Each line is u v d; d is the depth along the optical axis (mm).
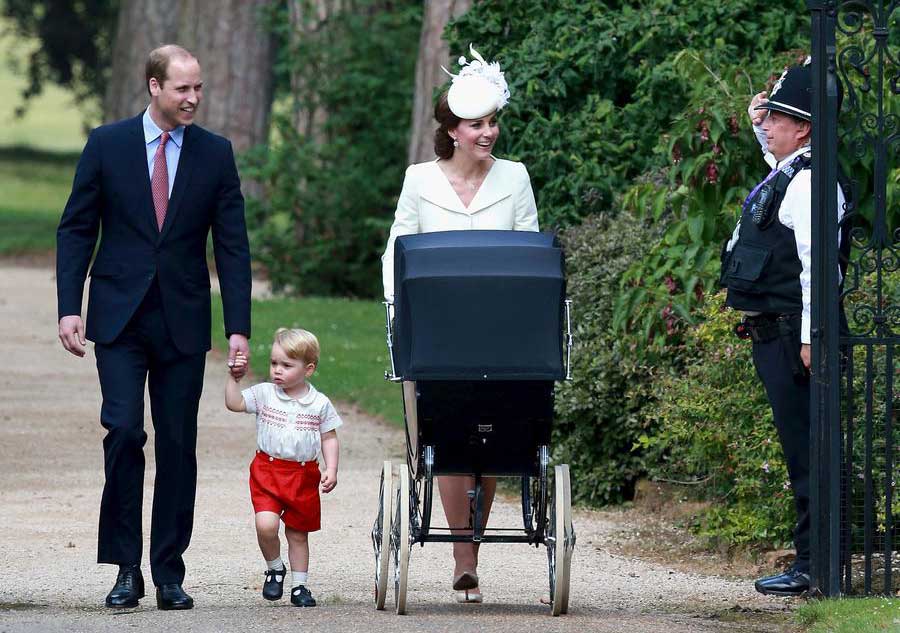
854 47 25031
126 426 24781
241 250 25969
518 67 50094
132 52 115000
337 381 59406
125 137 25406
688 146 34188
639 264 35750
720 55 43125
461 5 80625
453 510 25953
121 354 25172
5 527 34156
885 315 25281
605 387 37844
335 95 93438
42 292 94625
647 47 48625
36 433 47812
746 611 25250
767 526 30625
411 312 22797
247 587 28016
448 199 25516
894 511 27656
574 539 23766
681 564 31188
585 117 49188
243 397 26031
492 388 23062
